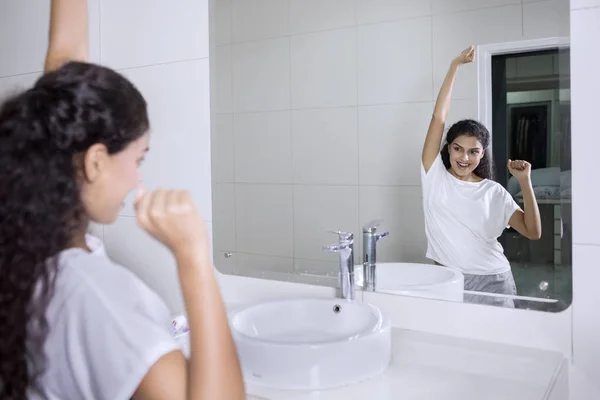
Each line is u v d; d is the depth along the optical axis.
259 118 1.56
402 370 1.15
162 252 1.68
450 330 1.34
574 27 1.13
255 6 1.54
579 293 1.17
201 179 1.65
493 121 1.25
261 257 1.60
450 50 1.29
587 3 1.12
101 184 0.64
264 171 1.57
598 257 1.15
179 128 1.66
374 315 1.24
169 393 0.59
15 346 0.57
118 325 0.59
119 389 0.58
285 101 1.53
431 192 1.34
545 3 1.17
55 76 0.62
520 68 1.21
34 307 0.58
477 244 1.29
